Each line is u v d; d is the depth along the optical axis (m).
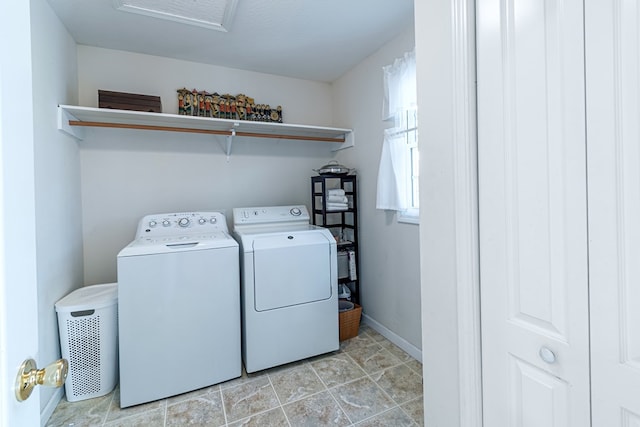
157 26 2.02
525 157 0.73
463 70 0.83
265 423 1.54
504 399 0.80
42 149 1.60
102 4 1.77
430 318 0.98
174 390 1.75
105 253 2.31
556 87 0.67
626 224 0.57
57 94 1.82
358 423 1.52
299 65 2.68
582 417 0.65
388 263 2.38
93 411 1.64
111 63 2.31
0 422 0.40
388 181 2.26
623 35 0.56
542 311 0.71
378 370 1.99
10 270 0.43
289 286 2.05
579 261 0.64
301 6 1.83
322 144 3.07
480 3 0.81
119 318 1.63
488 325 0.83
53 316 1.68
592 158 0.61
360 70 2.64
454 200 0.87
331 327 2.20
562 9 0.65
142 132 2.41
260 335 1.96
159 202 2.47
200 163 2.61
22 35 0.47
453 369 0.90
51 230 1.69
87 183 2.25
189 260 1.78
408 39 2.08
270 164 2.88
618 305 0.59
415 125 2.01
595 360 0.62
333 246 2.22
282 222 2.56
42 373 0.48
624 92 0.57
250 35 2.15
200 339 1.81
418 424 1.51
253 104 2.77
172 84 2.50
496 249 0.80
